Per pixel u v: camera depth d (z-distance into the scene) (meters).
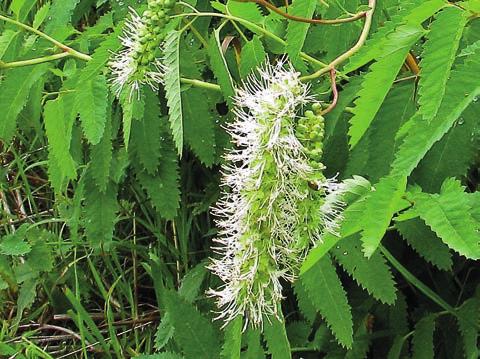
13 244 0.39
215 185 0.38
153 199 0.34
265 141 0.21
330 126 0.28
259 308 0.22
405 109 0.26
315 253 0.22
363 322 0.32
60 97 0.30
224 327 0.28
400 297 0.31
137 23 0.27
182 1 0.30
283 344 0.27
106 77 0.31
